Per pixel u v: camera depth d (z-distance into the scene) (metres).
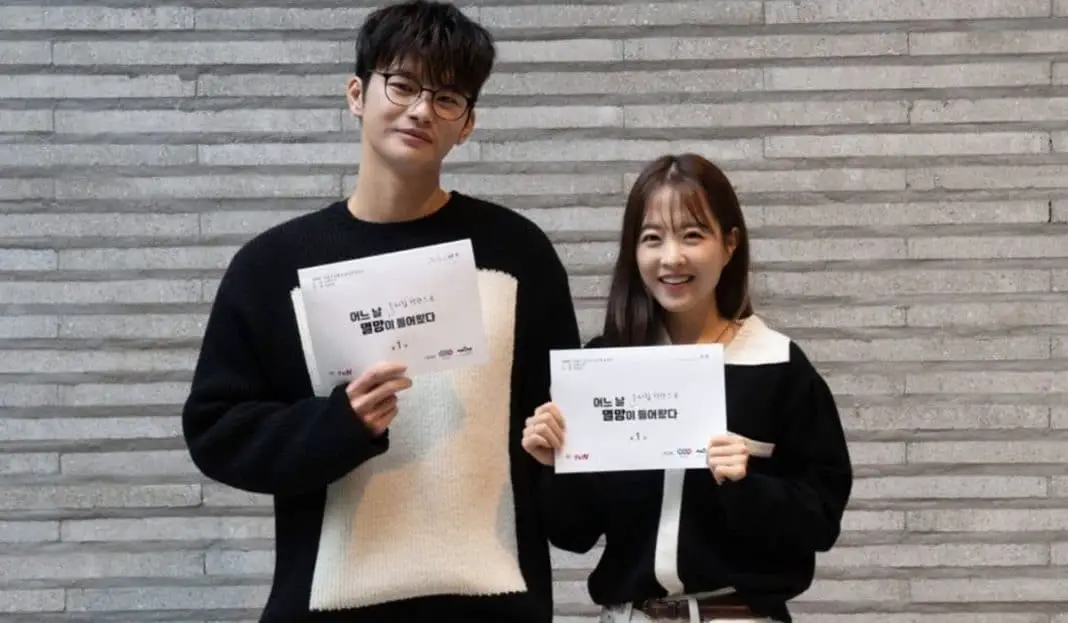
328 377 1.66
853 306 2.78
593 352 1.81
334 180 2.81
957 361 2.76
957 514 2.74
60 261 2.78
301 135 2.81
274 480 1.64
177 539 2.75
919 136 2.79
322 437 1.60
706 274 1.88
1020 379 2.75
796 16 2.81
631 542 1.90
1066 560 2.72
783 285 2.78
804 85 2.80
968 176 2.78
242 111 2.81
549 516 1.86
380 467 1.71
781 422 1.92
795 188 2.79
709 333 1.99
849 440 2.76
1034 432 2.74
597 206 2.80
